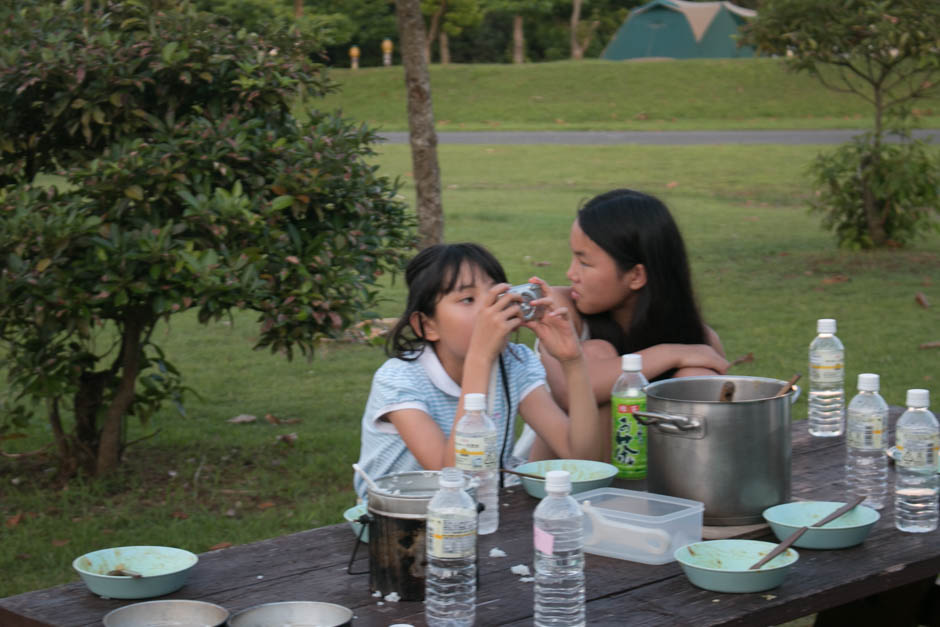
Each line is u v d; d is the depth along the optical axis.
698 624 1.79
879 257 11.16
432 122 7.93
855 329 8.17
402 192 16.12
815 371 3.21
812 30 11.06
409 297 2.71
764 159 19.88
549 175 18.64
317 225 4.83
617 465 2.73
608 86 31.17
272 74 4.82
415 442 2.56
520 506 2.47
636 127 26.95
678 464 2.26
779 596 1.90
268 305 4.50
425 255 2.70
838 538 2.12
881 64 11.27
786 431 2.30
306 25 5.18
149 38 4.67
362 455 2.74
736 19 37.78
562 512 1.82
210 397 6.86
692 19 37.31
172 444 5.77
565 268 10.47
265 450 5.71
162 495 5.01
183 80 4.59
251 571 2.08
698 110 29.05
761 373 6.90
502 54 45.41
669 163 19.73
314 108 5.13
